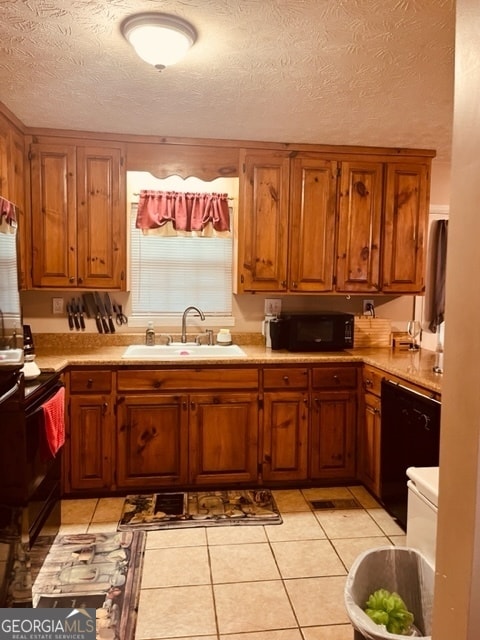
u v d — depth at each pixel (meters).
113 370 2.96
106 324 3.54
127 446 3.01
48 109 2.67
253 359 3.07
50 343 3.47
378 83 2.25
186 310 3.53
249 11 1.67
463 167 0.90
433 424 2.34
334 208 3.38
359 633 1.42
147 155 3.18
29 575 1.87
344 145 3.32
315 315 3.39
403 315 3.83
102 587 2.12
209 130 3.03
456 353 0.92
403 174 3.43
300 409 3.15
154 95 2.44
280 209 3.33
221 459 3.10
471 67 0.88
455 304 0.92
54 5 1.65
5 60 2.06
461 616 0.89
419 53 1.96
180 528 2.65
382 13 1.67
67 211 3.13
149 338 3.50
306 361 3.12
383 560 1.66
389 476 2.79
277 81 2.24
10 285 1.67
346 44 1.89
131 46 1.93
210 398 3.06
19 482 1.74
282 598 2.07
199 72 2.15
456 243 0.92
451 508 0.93
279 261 3.36
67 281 3.17
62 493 2.97
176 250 3.65
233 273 3.69
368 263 3.44
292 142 3.26
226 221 3.48
